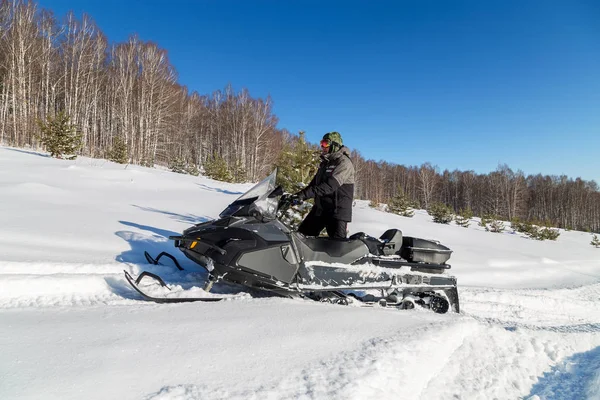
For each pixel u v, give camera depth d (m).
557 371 2.98
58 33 33.34
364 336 2.55
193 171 27.12
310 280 3.63
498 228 22.11
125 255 4.63
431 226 16.47
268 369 1.95
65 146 17.23
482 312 5.61
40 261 3.84
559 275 10.78
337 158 4.36
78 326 2.29
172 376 1.77
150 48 39.53
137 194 10.80
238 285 3.62
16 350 1.87
